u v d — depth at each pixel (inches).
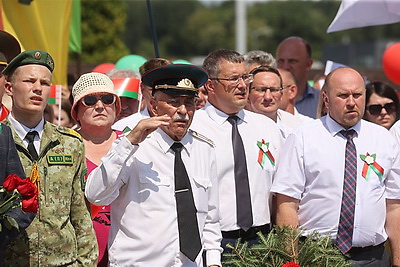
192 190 489.4
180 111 479.2
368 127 573.6
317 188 561.0
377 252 565.3
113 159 458.9
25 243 448.8
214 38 6530.5
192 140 500.4
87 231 471.5
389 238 574.2
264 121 598.5
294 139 568.4
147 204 477.7
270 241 540.1
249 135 584.7
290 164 566.3
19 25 669.3
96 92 540.7
